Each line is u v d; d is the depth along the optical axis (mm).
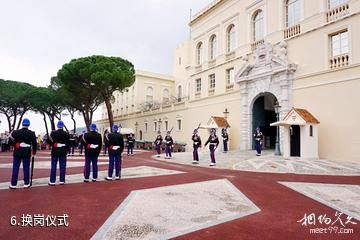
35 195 7738
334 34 18000
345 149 16531
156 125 40906
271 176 11828
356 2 16578
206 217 5762
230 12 27156
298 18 20609
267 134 25531
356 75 16281
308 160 16641
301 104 19406
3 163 16844
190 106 32438
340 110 16984
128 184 9633
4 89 40750
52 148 9438
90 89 34656
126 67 34531
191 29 33562
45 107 44000
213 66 28953
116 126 10922
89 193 8070
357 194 8125
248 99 24031
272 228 5141
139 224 5266
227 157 19656
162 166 15602
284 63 20141
